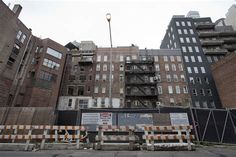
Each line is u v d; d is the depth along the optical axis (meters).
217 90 33.62
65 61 35.34
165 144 7.44
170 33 49.91
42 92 26.39
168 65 37.41
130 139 7.58
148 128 7.76
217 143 10.36
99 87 33.62
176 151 7.09
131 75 34.72
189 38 44.12
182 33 45.16
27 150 7.26
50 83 28.12
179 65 37.53
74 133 11.98
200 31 46.66
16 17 26.00
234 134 10.98
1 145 7.43
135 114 12.27
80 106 30.83
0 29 22.67
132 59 37.16
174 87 34.75
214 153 6.49
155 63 37.50
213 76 34.91
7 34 23.80
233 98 28.69
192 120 11.66
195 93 35.66
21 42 26.81
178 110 12.17
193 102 34.28
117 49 38.53
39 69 27.25
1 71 22.20
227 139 10.88
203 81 37.19
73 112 12.80
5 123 12.74
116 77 34.78
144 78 34.59
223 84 31.59
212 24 46.47
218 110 11.93
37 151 7.06
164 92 34.09
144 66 35.84
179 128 7.75
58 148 7.67
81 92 33.22
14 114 13.16
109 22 12.73
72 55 37.28
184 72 36.62
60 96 31.52
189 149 7.30
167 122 11.78
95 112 12.54
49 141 10.43
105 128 7.87
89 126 12.05
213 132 11.20
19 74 25.67
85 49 40.06
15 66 24.92
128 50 38.31
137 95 30.88
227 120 11.55
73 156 5.91
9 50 23.95
